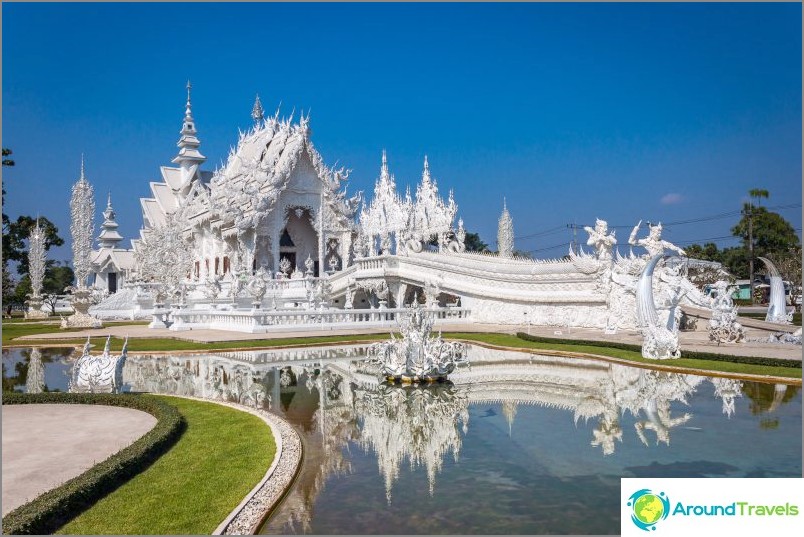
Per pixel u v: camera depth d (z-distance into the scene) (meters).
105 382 16.47
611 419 13.26
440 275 45.53
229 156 79.94
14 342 31.98
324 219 63.47
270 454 10.53
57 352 28.30
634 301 33.34
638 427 12.47
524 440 11.65
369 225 63.50
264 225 60.69
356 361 23.69
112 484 8.88
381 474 9.75
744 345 24.45
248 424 12.88
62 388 18.52
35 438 11.66
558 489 8.92
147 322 51.97
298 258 67.69
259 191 61.31
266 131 72.06
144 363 23.38
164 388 18.06
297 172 62.25
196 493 8.60
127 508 8.06
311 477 9.62
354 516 8.02
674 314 24.14
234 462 10.07
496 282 42.09
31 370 22.58
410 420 13.52
